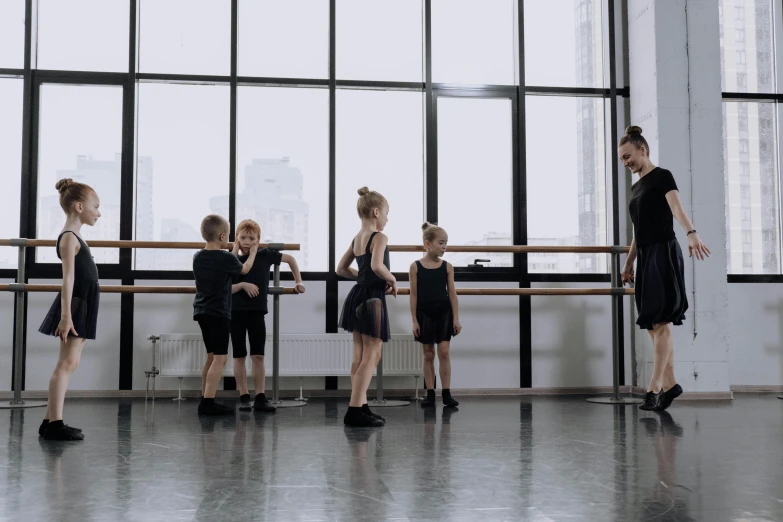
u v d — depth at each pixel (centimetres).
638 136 359
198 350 440
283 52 491
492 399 438
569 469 207
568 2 511
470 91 499
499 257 493
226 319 354
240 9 489
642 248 356
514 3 505
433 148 492
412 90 500
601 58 511
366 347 306
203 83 482
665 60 457
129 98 471
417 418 335
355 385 307
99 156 473
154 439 266
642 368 474
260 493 176
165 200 477
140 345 456
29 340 450
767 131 520
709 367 440
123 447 247
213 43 485
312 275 475
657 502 167
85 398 438
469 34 504
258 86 488
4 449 243
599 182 505
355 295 301
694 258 446
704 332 442
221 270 353
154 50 480
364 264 298
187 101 482
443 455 231
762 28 521
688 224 339
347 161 492
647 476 197
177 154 480
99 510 159
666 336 364
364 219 306
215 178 482
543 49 508
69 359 270
